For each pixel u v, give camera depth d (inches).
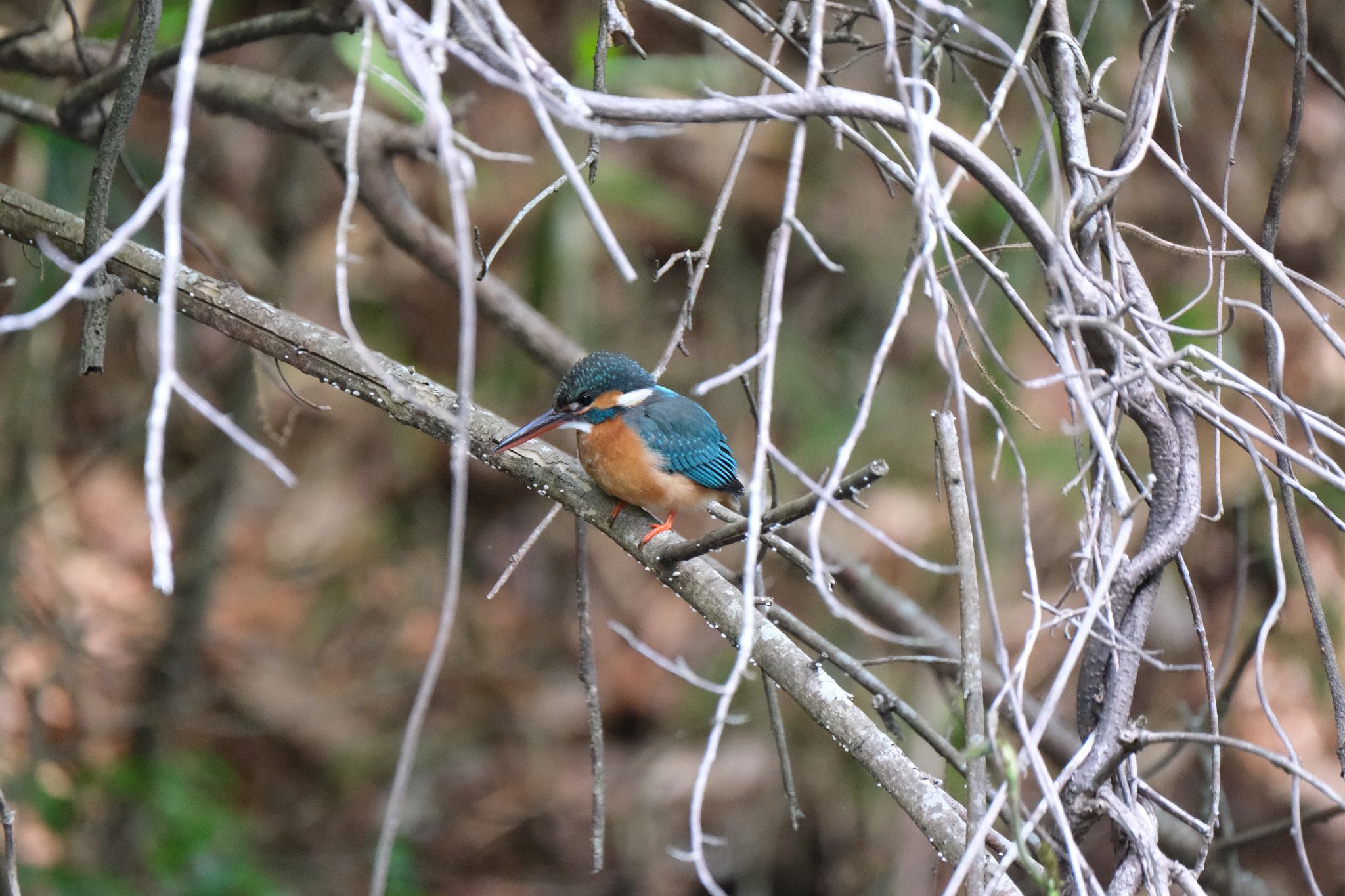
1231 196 459.5
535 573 644.1
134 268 250.5
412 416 240.2
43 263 273.0
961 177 173.3
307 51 490.0
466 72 562.3
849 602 395.5
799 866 505.0
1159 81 199.5
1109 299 194.2
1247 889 305.9
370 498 653.9
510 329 341.7
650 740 580.1
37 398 453.7
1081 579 181.6
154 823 449.4
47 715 478.0
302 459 652.1
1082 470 184.7
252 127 554.9
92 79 290.0
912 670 458.0
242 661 577.9
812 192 567.8
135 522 588.4
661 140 572.1
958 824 176.6
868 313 556.4
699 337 580.7
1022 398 455.8
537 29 541.6
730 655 562.3
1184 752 427.2
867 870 486.3
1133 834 181.8
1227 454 425.7
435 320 606.2
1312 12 470.9
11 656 482.6
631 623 626.8
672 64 503.2
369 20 139.6
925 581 477.7
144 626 539.5
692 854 142.3
